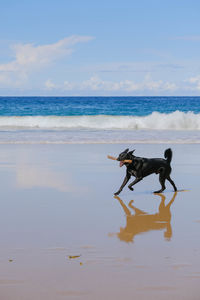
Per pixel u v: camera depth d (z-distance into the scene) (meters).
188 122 25.31
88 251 4.09
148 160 7.34
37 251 4.09
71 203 6.43
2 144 15.21
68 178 8.69
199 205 6.44
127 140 16.72
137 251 4.08
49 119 27.25
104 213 5.81
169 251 4.08
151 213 5.85
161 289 3.16
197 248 4.18
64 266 3.66
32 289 3.17
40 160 11.30
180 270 3.55
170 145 15.13
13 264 3.72
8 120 27.17
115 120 26.64
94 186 7.92
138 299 2.99
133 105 54.97
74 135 18.81
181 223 5.27
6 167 10.07
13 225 5.11
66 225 5.12
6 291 3.14
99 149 13.83
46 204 6.32
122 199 6.84
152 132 21.02
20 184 7.99
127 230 4.90
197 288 3.17
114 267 3.63
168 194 7.34
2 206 6.17
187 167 10.26
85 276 3.42
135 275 3.44
